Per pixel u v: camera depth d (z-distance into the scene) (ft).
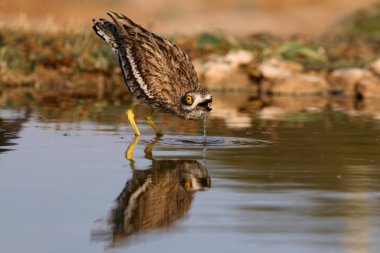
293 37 105.19
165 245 26.37
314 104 65.57
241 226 28.12
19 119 53.67
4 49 78.54
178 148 43.60
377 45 98.78
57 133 48.14
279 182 34.73
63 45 81.92
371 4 136.46
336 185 34.14
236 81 78.13
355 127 51.21
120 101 65.98
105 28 51.52
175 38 89.86
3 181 34.96
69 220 29.17
